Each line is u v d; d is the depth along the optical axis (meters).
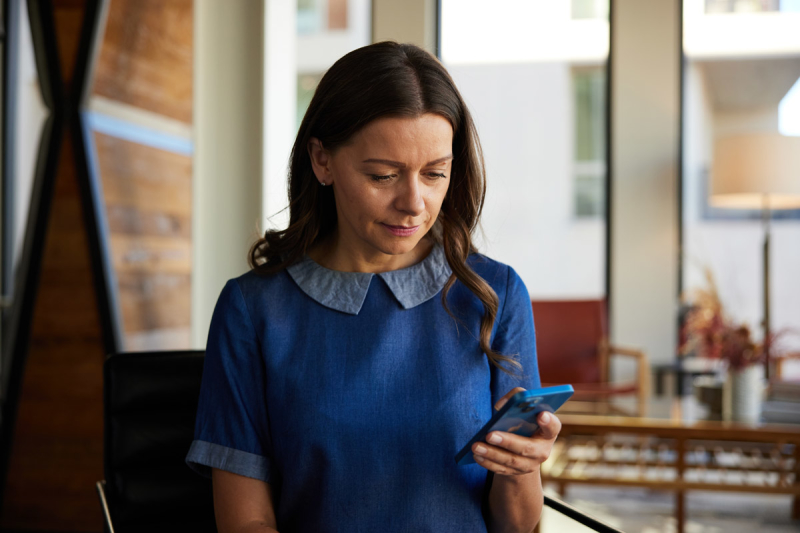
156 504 1.37
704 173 4.52
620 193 4.43
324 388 0.94
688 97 4.52
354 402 0.94
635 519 3.06
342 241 1.03
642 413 2.91
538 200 4.64
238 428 0.98
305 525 0.95
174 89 3.07
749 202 4.07
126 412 1.39
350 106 0.88
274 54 3.22
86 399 2.72
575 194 4.61
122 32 2.79
